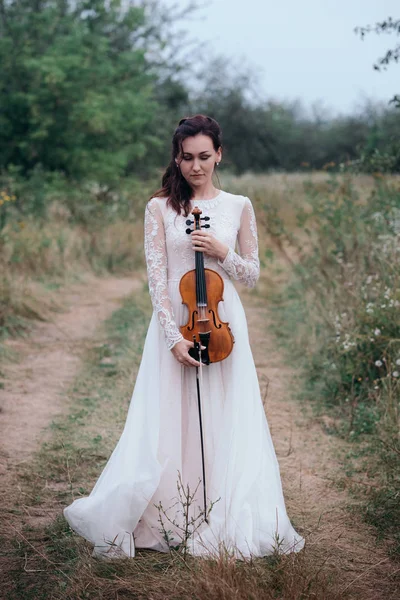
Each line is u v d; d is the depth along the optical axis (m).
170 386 3.40
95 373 6.55
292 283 10.20
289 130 36.31
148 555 3.33
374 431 4.98
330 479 4.34
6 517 3.81
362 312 5.83
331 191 8.71
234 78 35.91
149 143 24.22
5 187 15.26
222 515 3.29
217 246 3.32
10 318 8.26
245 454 3.35
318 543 3.55
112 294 10.75
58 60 17.84
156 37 26.03
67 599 3.04
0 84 18.06
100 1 21.23
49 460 4.55
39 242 11.59
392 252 6.29
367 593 3.12
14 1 19.70
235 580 2.97
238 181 16.52
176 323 3.41
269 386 6.21
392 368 5.43
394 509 3.85
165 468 3.35
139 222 15.19
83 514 3.32
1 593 3.11
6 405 5.66
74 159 18.70
